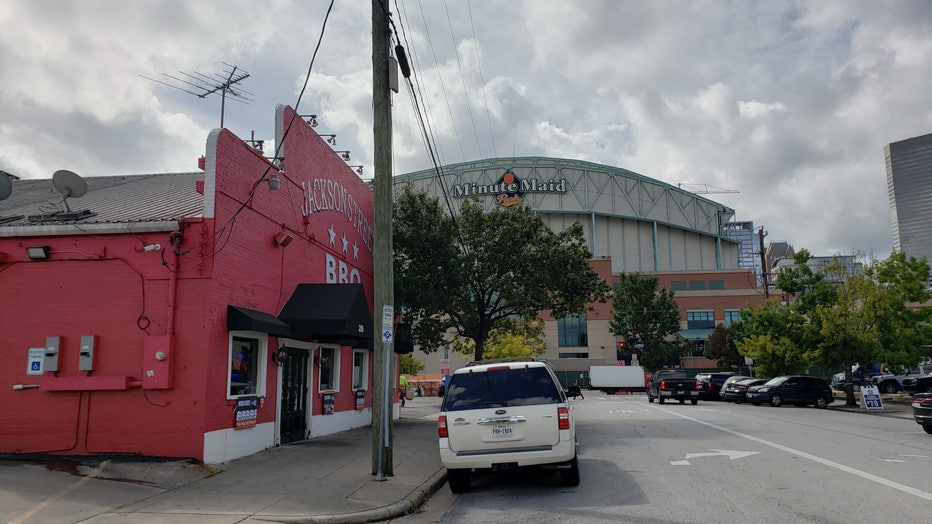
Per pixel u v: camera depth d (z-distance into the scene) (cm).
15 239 1154
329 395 1698
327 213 1766
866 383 4434
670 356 6309
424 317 2416
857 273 3212
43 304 1136
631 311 6147
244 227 1263
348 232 1950
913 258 2953
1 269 1149
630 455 1312
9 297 1141
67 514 759
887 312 2920
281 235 1409
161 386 1084
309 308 1442
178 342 1109
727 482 963
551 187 10212
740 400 3594
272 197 1402
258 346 1337
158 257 1134
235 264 1216
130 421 1094
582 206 10312
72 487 900
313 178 1667
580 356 7200
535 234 2381
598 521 752
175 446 1084
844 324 2938
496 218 2423
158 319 1118
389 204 1105
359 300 1527
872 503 791
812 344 3109
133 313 1123
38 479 936
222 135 1187
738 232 16912
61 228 1137
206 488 938
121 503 827
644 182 10856
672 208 11006
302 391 1563
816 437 1544
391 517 835
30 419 1102
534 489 994
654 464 1177
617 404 3491
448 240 2248
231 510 802
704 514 761
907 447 1342
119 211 1265
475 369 1002
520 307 2436
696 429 1812
